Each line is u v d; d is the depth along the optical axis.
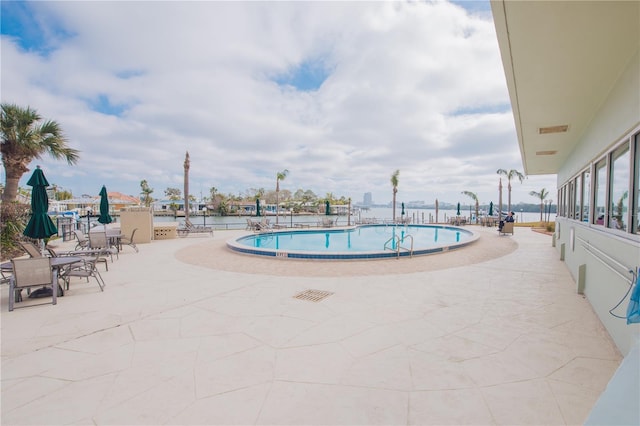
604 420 1.42
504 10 2.47
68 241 13.48
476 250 10.48
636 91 3.00
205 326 3.74
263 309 4.38
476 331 3.58
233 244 10.36
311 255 8.38
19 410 2.16
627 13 2.42
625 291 3.04
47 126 11.46
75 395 2.34
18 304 4.64
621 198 3.53
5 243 9.67
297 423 2.00
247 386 2.45
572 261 6.72
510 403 2.21
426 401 2.24
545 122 5.50
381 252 8.55
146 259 8.74
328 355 2.98
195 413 2.11
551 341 3.31
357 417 2.06
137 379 2.56
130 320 3.96
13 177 11.13
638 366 1.53
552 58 3.21
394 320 3.94
